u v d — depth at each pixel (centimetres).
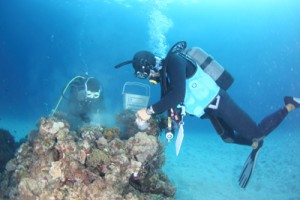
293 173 775
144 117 327
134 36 4472
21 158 435
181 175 756
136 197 376
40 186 347
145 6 3003
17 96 3491
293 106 392
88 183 344
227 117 372
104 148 386
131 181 445
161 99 320
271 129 392
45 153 362
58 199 337
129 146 411
